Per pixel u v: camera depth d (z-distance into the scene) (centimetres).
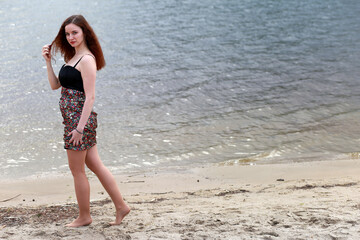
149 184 707
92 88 373
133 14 2758
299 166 787
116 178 752
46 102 1270
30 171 808
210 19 2605
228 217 407
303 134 990
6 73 1592
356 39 2088
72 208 460
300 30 2309
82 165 384
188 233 357
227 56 1817
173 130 1034
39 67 1677
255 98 1285
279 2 3195
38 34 2252
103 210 458
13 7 3052
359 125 1037
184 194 619
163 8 2956
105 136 995
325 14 2725
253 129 1033
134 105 1234
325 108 1179
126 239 352
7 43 2070
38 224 399
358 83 1427
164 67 1658
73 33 379
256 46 1988
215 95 1322
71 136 376
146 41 2089
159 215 430
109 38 2155
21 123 1093
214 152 898
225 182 709
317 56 1803
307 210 420
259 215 408
